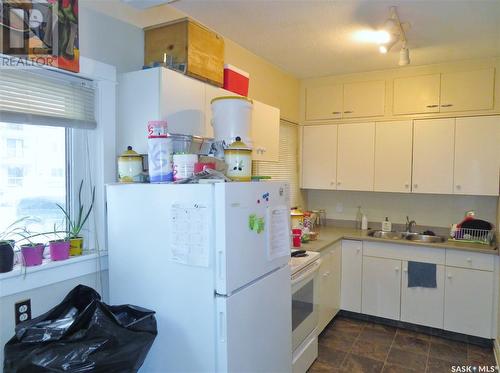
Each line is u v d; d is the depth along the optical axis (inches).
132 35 78.3
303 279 93.0
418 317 125.5
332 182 151.3
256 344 64.9
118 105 74.2
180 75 72.6
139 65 79.9
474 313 116.9
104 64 71.0
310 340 101.4
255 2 86.3
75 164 71.4
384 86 140.7
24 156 63.5
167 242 61.1
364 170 144.3
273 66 135.6
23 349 49.8
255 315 64.4
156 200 62.1
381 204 154.5
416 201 147.4
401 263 127.9
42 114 62.6
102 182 72.2
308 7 88.6
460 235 128.5
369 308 134.0
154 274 63.2
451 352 112.5
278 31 103.5
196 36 77.3
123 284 67.4
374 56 124.7
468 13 90.9
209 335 57.5
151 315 59.4
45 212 67.1
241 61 116.0
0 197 60.4
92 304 54.1
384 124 140.2
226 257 55.9
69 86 67.6
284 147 147.9
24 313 59.1
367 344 117.4
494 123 122.1
